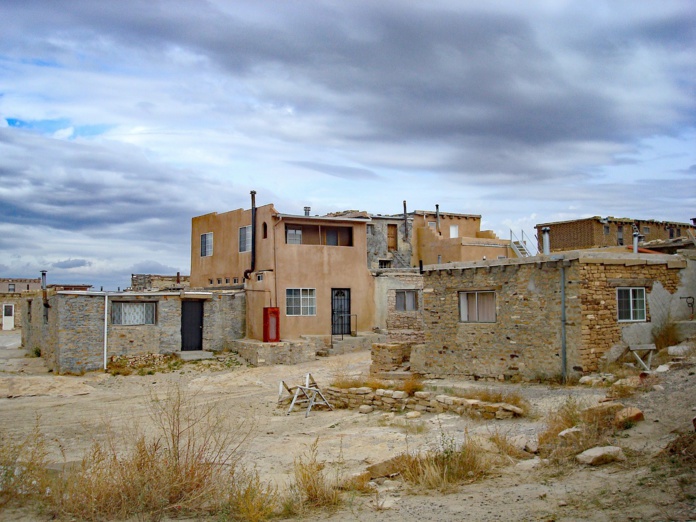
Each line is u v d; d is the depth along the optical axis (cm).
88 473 910
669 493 763
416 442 1277
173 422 1096
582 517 726
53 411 2000
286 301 3288
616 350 1839
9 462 945
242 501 848
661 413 1163
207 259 3953
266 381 2539
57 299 2748
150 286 4859
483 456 1041
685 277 2031
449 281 2192
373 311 3566
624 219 4550
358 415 1711
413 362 2325
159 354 2948
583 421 1145
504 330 2012
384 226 4478
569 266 1838
